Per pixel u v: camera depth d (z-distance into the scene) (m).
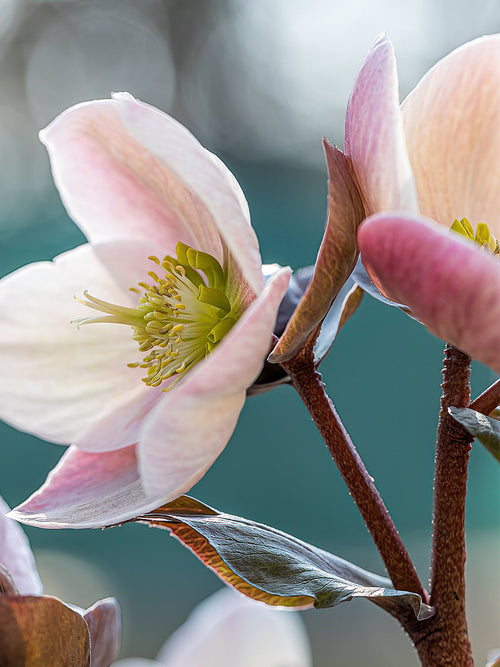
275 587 0.29
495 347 0.27
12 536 0.30
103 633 0.29
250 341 0.28
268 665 0.30
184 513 0.31
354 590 0.29
